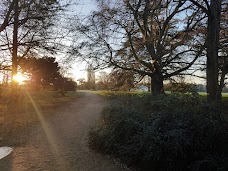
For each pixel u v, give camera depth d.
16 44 14.24
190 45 11.70
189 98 6.64
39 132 8.42
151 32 12.82
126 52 13.43
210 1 9.45
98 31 12.16
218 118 4.46
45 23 13.18
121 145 5.32
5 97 19.36
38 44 14.04
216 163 3.71
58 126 9.70
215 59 9.24
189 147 4.24
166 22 11.84
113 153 5.42
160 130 4.65
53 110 16.02
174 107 5.99
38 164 4.89
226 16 12.53
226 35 12.74
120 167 4.72
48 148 6.23
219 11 9.41
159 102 6.69
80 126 9.65
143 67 14.40
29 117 12.10
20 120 10.96
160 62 12.95
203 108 4.97
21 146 6.45
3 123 9.95
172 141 4.19
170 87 15.48
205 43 10.67
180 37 12.16
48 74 30.11
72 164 4.90
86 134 7.96
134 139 4.89
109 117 6.77
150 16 11.35
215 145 4.08
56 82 34.50
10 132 8.30
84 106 19.77
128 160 4.82
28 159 5.25
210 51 9.33
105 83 17.02
